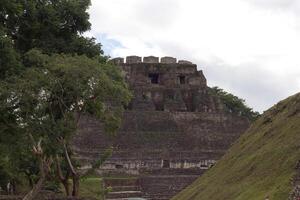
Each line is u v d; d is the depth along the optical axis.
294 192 28.83
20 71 24.34
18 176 39.75
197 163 67.56
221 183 43.06
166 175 64.25
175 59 87.50
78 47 28.62
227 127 75.06
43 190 35.12
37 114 22.28
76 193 27.33
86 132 68.44
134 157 66.94
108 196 54.28
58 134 22.34
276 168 36.38
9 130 24.59
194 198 44.91
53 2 28.36
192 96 83.50
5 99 22.31
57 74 22.47
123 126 71.50
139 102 79.69
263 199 31.62
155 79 86.81
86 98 23.41
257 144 45.72
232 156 48.69
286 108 47.81
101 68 23.48
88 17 28.80
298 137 38.62
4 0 24.50
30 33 27.45
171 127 73.38
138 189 59.81
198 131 73.56
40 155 22.50
